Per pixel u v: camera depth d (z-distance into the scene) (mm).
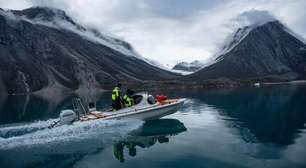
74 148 11641
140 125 16578
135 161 9844
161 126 16344
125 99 17750
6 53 105000
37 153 11000
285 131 14078
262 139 12484
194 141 12453
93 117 16078
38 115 23266
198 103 30219
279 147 11086
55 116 22016
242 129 14906
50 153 11047
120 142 12625
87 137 13477
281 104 26406
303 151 10461
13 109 30297
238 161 9461
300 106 24219
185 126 16203
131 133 14375
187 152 10734
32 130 14625
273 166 8883
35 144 12305
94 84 117812
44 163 9852
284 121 17094
